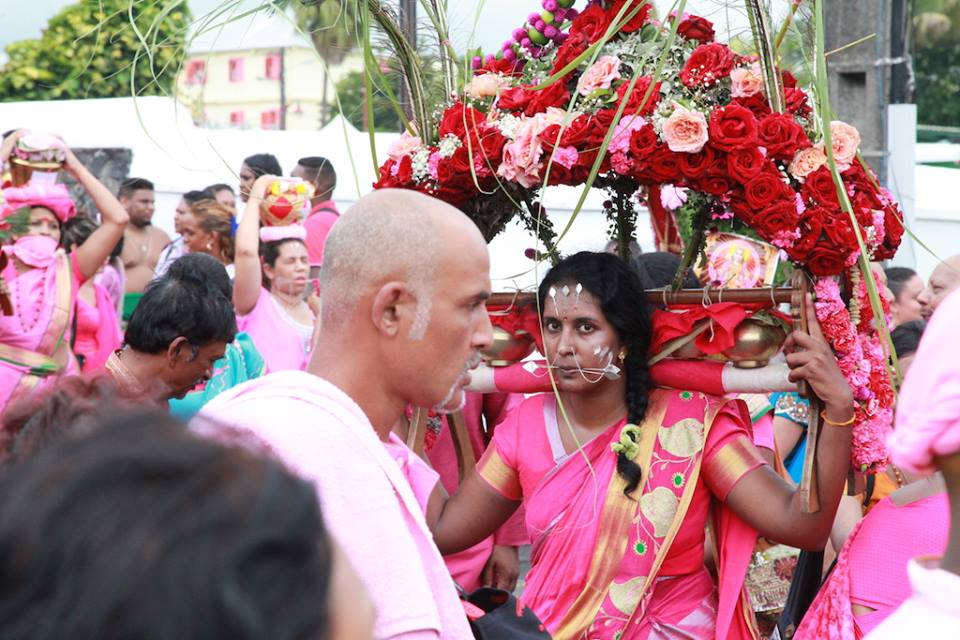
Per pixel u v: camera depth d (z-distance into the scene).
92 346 5.41
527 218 3.04
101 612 0.67
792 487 2.79
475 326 1.97
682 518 2.80
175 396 3.10
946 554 1.39
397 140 3.05
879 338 2.79
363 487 1.73
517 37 3.04
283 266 5.13
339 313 1.93
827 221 2.59
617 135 2.68
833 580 2.63
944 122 13.36
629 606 2.80
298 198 5.13
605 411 2.91
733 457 2.81
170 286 2.99
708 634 2.87
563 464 2.91
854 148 2.68
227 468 0.75
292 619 0.71
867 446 2.67
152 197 6.36
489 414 3.94
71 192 6.39
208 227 5.63
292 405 1.77
